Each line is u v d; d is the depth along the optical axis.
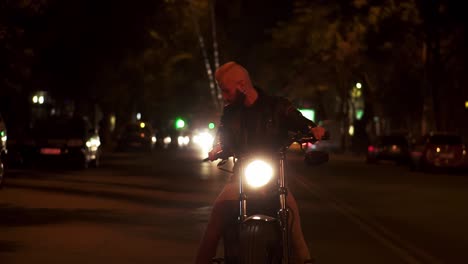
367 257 15.21
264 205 8.79
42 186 31.59
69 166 47.03
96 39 62.75
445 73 68.56
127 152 76.56
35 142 43.91
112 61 65.62
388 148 57.28
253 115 9.03
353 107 84.88
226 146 9.12
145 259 14.59
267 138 9.01
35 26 47.75
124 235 17.64
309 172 44.75
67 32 56.50
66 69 60.66
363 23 67.56
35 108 73.31
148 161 56.19
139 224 19.58
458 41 61.62
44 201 25.41
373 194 29.59
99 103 76.69
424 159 46.34
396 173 45.19
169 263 14.22
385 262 14.68
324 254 15.52
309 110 92.06
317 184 34.78
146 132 77.06
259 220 8.31
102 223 19.75
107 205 24.22
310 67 93.00
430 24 59.78
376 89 75.06
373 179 38.88
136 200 25.91
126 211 22.55
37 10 34.16
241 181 8.78
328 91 97.81
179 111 113.00
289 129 9.12
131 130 77.00
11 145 44.19
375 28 64.38
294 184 34.66
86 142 44.53
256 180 8.65
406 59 69.88
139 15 66.19
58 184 32.75
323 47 89.19
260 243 8.22
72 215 21.47
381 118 79.44
